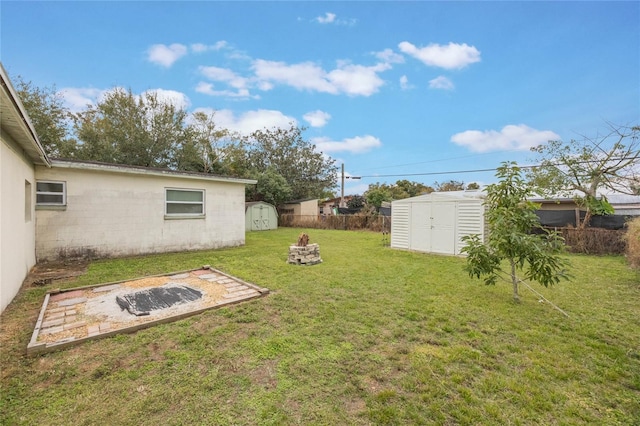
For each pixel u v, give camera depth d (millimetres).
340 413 1906
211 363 2480
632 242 6707
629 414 1918
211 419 1842
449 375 2330
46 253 6305
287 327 3217
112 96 18156
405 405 1984
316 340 2914
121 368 2395
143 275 5453
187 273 5637
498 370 2412
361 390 2141
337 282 5074
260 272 5773
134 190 7484
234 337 2969
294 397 2057
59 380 2225
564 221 10164
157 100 19328
